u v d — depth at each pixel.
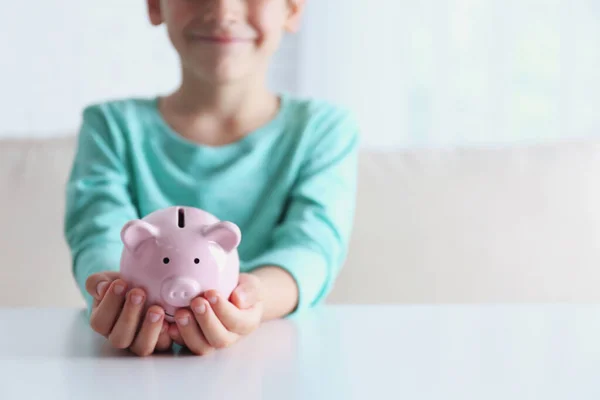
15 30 2.20
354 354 0.56
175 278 0.57
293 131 1.08
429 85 2.28
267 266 0.81
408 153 1.28
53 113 2.24
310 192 0.99
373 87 2.29
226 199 1.03
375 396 0.44
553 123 2.20
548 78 2.21
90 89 2.25
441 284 1.20
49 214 1.27
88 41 2.24
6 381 0.48
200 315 0.56
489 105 2.25
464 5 2.25
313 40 2.30
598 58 2.17
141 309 0.56
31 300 1.24
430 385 0.47
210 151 1.05
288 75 2.33
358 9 2.29
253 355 0.56
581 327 0.67
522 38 2.21
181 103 1.08
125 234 0.58
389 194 1.23
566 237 1.21
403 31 2.28
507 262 1.20
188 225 0.60
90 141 1.05
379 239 1.22
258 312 0.62
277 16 0.99
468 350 0.57
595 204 1.22
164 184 1.04
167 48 2.27
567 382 0.48
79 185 0.98
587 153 1.25
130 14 2.25
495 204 1.22
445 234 1.21
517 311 0.76
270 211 1.03
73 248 0.92
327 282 0.88
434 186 1.24
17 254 1.25
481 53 2.25
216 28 0.94
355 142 1.11
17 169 1.29
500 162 1.25
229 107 1.07
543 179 1.23
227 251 0.60
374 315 0.74
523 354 0.56
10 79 2.21
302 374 0.50
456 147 1.29
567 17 2.18
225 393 0.45
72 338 0.63
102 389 0.46
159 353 0.58
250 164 1.05
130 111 1.07
